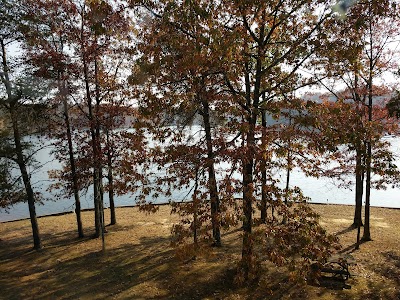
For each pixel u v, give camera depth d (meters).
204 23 8.74
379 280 11.22
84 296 10.98
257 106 10.08
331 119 8.82
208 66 8.59
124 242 16.53
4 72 13.60
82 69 15.37
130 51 10.18
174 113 9.88
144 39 9.88
